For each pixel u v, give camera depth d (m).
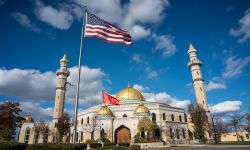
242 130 102.25
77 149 21.98
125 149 31.22
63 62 99.56
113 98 38.44
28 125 100.75
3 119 59.34
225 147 46.06
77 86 24.58
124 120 76.19
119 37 27.20
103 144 58.38
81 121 91.56
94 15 27.34
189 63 94.38
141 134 72.19
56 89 95.31
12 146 22.42
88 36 26.05
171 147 56.78
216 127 106.94
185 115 94.12
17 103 62.84
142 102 90.06
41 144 22.27
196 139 79.62
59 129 86.56
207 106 86.25
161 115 83.88
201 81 89.62
